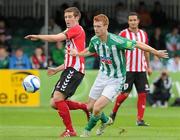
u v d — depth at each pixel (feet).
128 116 135.23
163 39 197.26
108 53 85.15
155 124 116.67
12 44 199.31
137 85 115.55
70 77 90.84
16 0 207.62
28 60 172.24
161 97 163.32
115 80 86.07
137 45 83.71
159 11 207.10
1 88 161.17
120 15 201.46
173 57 187.83
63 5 191.42
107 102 85.35
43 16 207.10
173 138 85.87
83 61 91.86
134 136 89.51
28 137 87.20
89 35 182.91
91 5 206.90
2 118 130.62
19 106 160.66
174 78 164.96
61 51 175.22
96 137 86.48
